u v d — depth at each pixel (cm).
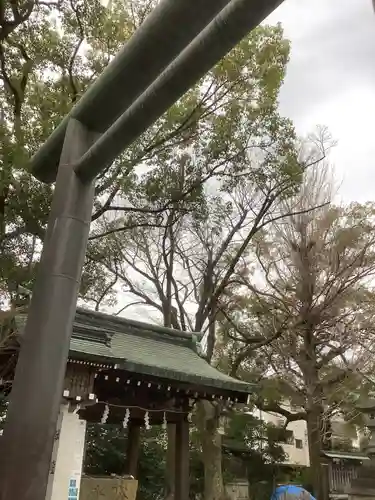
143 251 1920
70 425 773
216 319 1744
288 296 1673
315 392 1600
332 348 1653
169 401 1015
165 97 333
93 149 382
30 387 315
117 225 1698
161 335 1213
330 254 1664
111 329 1134
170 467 1113
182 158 1468
